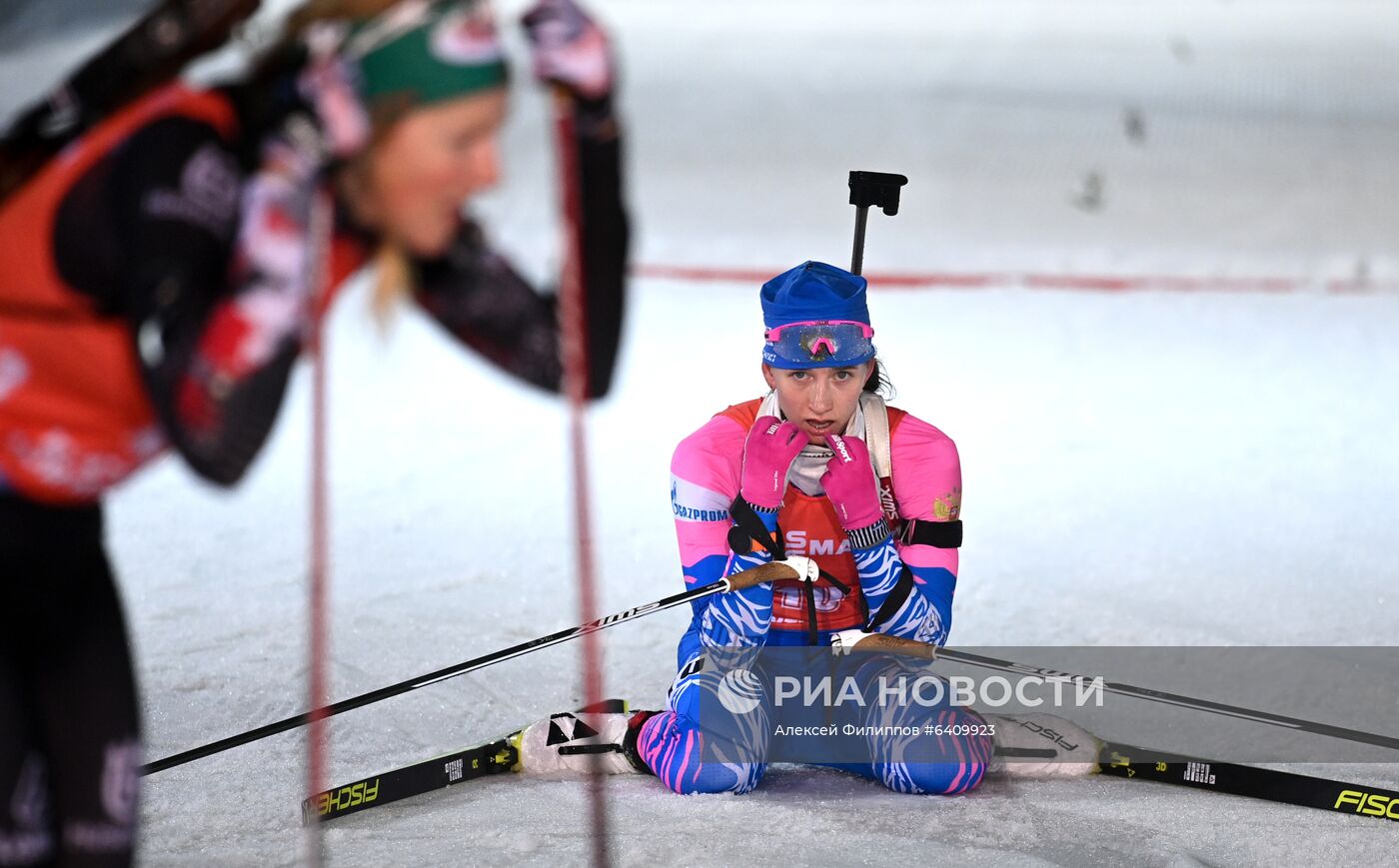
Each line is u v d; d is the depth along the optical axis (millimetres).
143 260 8422
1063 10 115375
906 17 112188
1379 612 20062
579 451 10398
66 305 8852
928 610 14719
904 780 14758
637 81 82625
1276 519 24156
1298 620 19781
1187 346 37000
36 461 9086
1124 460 27500
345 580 21531
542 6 9320
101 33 75625
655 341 36781
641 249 47625
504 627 19734
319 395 9695
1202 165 62344
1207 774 14969
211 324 8398
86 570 9641
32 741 9320
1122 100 77188
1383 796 14188
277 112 8672
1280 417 30562
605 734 15469
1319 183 59125
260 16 9234
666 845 13438
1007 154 64125
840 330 13891
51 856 9477
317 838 10938
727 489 14898
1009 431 29484
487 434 29500
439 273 10141
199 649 18906
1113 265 46750
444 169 8984
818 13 114625
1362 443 28625
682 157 63375
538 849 13398
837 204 54688
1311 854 13352
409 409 31500
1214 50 94875
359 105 8547
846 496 14367
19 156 9211
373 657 18656
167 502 25453
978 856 13227
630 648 19078
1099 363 35188
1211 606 20297
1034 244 49406
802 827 13898
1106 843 13555
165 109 8789
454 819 14172
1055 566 21969
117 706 9648
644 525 24031
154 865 13070
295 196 8492
